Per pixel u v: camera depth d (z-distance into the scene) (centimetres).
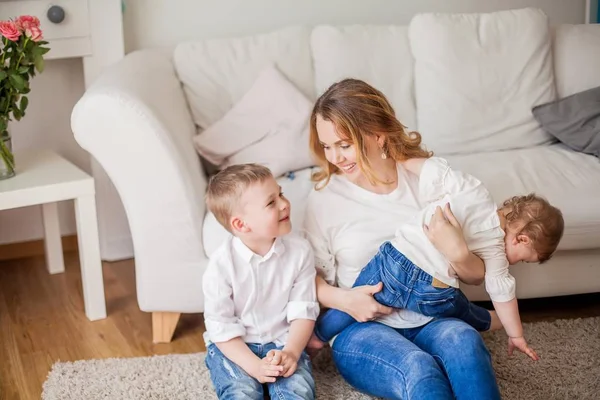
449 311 188
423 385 165
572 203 230
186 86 278
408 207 197
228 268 191
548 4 363
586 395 198
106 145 217
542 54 290
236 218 187
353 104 188
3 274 297
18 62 241
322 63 284
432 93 283
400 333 192
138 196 221
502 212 187
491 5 353
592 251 238
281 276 194
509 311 185
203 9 312
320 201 201
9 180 243
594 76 297
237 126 266
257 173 186
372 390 183
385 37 290
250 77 279
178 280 227
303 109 269
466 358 169
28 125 304
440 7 345
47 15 273
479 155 274
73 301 271
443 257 182
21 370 223
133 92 219
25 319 257
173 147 220
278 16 323
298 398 181
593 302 255
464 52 283
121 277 292
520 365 213
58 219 293
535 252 184
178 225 222
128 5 300
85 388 209
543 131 286
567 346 222
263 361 183
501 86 285
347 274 199
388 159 197
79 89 307
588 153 266
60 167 259
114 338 242
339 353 190
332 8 329
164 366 219
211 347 197
